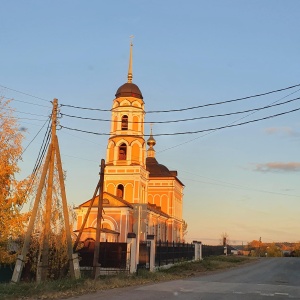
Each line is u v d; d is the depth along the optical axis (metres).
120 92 51.50
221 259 44.56
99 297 13.20
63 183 18.89
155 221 55.12
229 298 13.30
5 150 20.55
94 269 19.23
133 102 50.75
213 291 15.20
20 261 17.11
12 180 20.45
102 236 38.12
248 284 18.28
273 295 14.38
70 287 15.19
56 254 20.56
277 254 97.31
